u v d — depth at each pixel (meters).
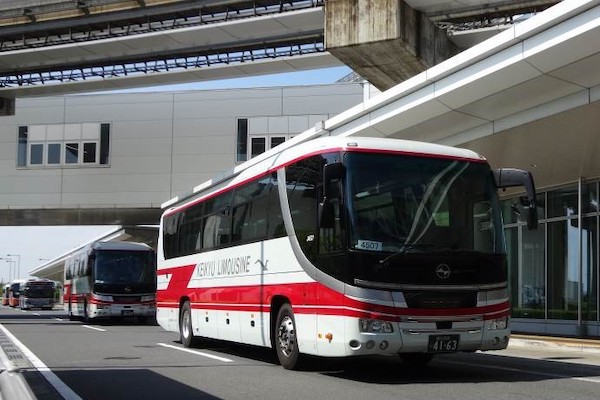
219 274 13.59
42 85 32.03
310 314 9.73
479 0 20.78
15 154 38.97
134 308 28.19
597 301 18.77
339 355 8.99
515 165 18.66
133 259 28.86
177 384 9.46
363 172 9.30
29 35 29.77
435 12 21.52
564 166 18.27
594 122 14.55
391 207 9.23
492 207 9.80
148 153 37.50
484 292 9.29
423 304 8.91
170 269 17.19
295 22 25.92
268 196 11.45
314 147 10.05
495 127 15.88
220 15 27.05
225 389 8.92
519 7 20.72
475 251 9.36
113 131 38.00
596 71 12.77
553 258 20.80
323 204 8.98
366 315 8.74
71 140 38.53
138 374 10.59
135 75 30.55
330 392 8.52
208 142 37.00
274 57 28.19
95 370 11.13
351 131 18.83
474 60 14.22
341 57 21.83
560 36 12.22
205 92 37.34
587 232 19.41
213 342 15.87
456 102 15.47
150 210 38.41
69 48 29.36
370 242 8.95
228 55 29.02
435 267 9.06
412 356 11.44
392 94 16.78
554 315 20.56
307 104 36.28
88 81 31.36
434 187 9.52
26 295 57.72
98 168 38.00
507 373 10.52
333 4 21.45
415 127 17.38
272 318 11.12
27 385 7.64
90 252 28.83
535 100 14.41
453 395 8.19
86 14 28.22
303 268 10.00
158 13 27.25
